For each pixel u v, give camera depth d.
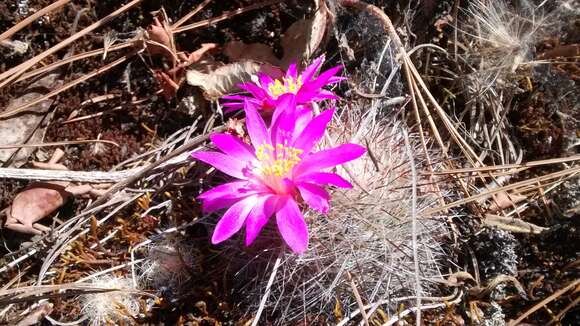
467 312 0.12
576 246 0.13
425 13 0.15
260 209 0.11
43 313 0.12
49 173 0.13
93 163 0.14
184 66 0.14
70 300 0.13
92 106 0.15
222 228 0.11
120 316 0.12
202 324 0.12
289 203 0.11
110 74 0.15
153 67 0.15
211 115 0.14
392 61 0.14
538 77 0.14
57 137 0.14
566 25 0.15
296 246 0.11
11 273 0.13
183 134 0.14
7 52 0.15
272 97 0.13
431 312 0.12
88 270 0.13
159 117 0.15
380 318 0.12
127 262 0.13
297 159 0.11
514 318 0.13
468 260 0.13
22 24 0.14
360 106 0.14
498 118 0.14
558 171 0.14
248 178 0.11
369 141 0.13
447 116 0.14
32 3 0.15
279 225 0.11
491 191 0.12
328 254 0.12
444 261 0.13
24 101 0.14
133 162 0.14
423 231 0.12
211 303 0.13
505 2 0.15
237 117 0.14
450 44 0.15
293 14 0.15
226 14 0.15
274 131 0.12
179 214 0.13
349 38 0.15
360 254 0.12
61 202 0.13
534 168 0.14
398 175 0.13
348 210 0.12
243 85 0.13
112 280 0.13
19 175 0.13
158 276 0.13
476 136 0.14
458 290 0.13
